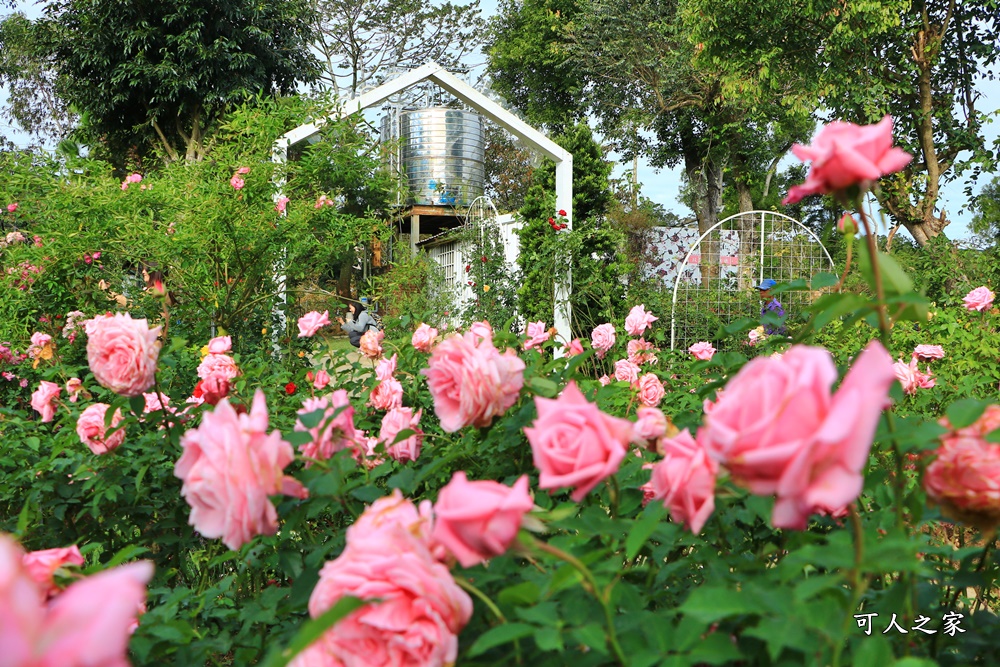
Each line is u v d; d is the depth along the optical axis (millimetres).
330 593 733
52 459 1964
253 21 15805
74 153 6086
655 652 737
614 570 840
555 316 9859
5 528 1969
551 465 809
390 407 2023
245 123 7195
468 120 16812
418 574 718
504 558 971
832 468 610
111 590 390
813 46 11828
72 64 15617
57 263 5793
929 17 11484
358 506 1641
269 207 6121
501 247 11141
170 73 14891
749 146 18969
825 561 725
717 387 1454
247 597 1914
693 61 13828
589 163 11062
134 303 6043
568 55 19203
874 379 609
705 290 10750
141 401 1714
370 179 7906
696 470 845
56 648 363
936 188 11359
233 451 886
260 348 5590
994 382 3553
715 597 701
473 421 1312
